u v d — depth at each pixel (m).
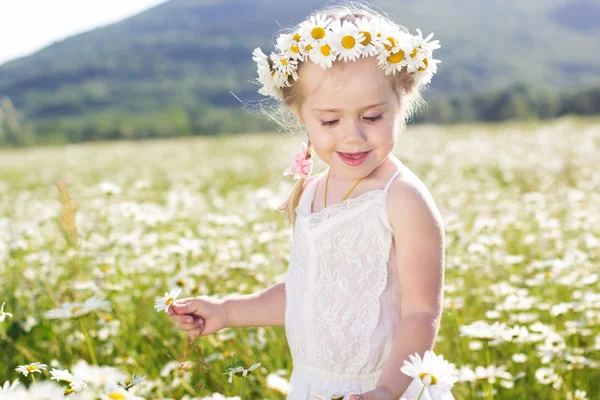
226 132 44.72
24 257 4.12
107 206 4.66
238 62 142.62
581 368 2.62
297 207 1.99
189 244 3.66
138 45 157.25
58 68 131.12
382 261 1.77
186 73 132.50
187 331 2.00
